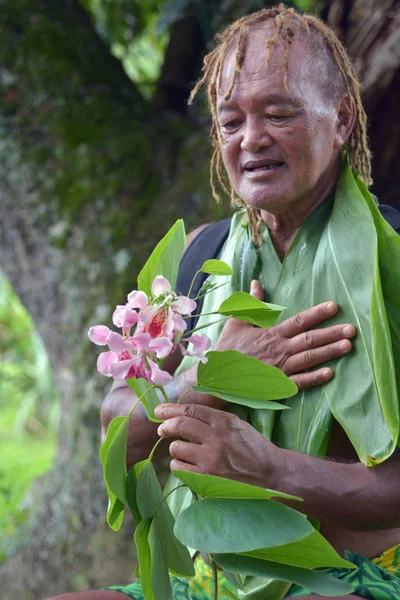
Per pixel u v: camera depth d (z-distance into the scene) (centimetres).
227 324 190
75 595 183
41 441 816
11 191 364
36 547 373
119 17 444
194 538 143
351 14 300
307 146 177
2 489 581
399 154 304
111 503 166
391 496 166
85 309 352
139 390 167
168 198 346
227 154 184
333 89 184
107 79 378
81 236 352
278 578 149
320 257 182
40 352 719
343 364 173
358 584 170
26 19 375
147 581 161
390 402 159
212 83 193
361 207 177
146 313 153
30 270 370
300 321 177
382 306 162
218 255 213
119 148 357
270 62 176
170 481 198
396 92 296
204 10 361
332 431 183
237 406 185
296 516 142
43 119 360
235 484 144
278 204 181
